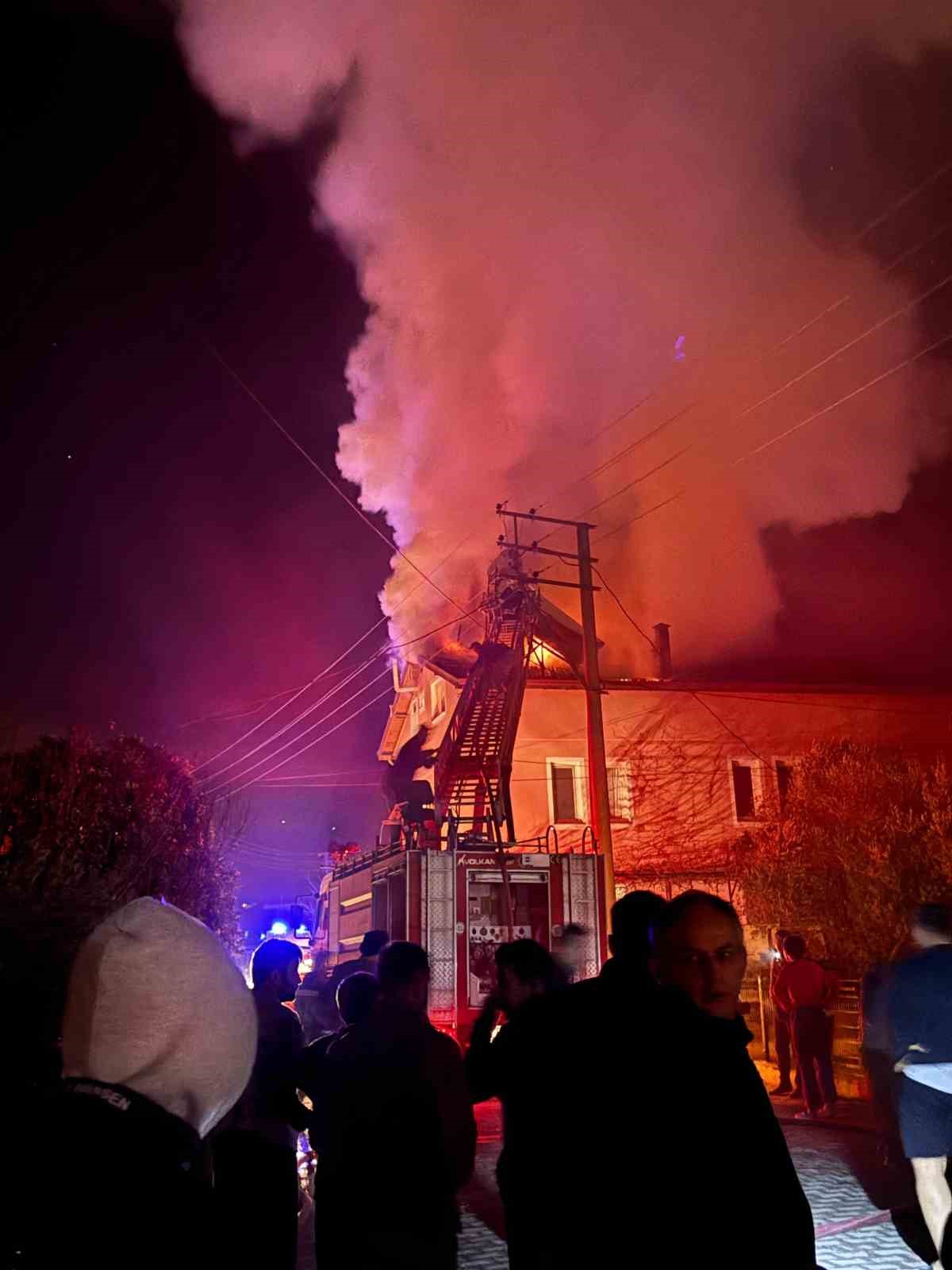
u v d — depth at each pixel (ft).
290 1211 14.11
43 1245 4.66
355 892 80.48
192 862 32.24
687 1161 7.66
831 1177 26.32
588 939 65.41
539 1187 8.52
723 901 8.93
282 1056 14.43
